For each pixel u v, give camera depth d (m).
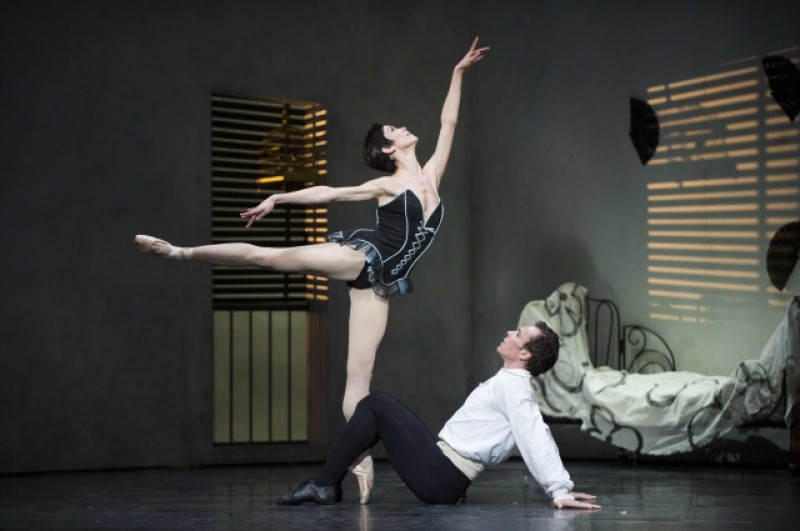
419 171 10.38
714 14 16.14
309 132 16.95
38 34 14.38
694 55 16.33
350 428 9.90
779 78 15.48
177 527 8.64
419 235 10.14
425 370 17.28
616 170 16.95
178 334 15.20
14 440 14.13
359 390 10.24
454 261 17.67
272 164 16.88
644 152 16.70
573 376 15.09
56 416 14.41
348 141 16.62
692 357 16.17
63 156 14.52
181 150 15.27
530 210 17.56
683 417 13.96
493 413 9.73
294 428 18.64
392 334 17.05
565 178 17.33
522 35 17.69
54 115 14.47
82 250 14.62
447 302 17.56
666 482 12.55
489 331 17.72
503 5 17.80
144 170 15.03
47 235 14.41
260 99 16.19
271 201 9.80
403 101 17.16
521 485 12.25
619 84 16.97
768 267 15.49
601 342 16.92
